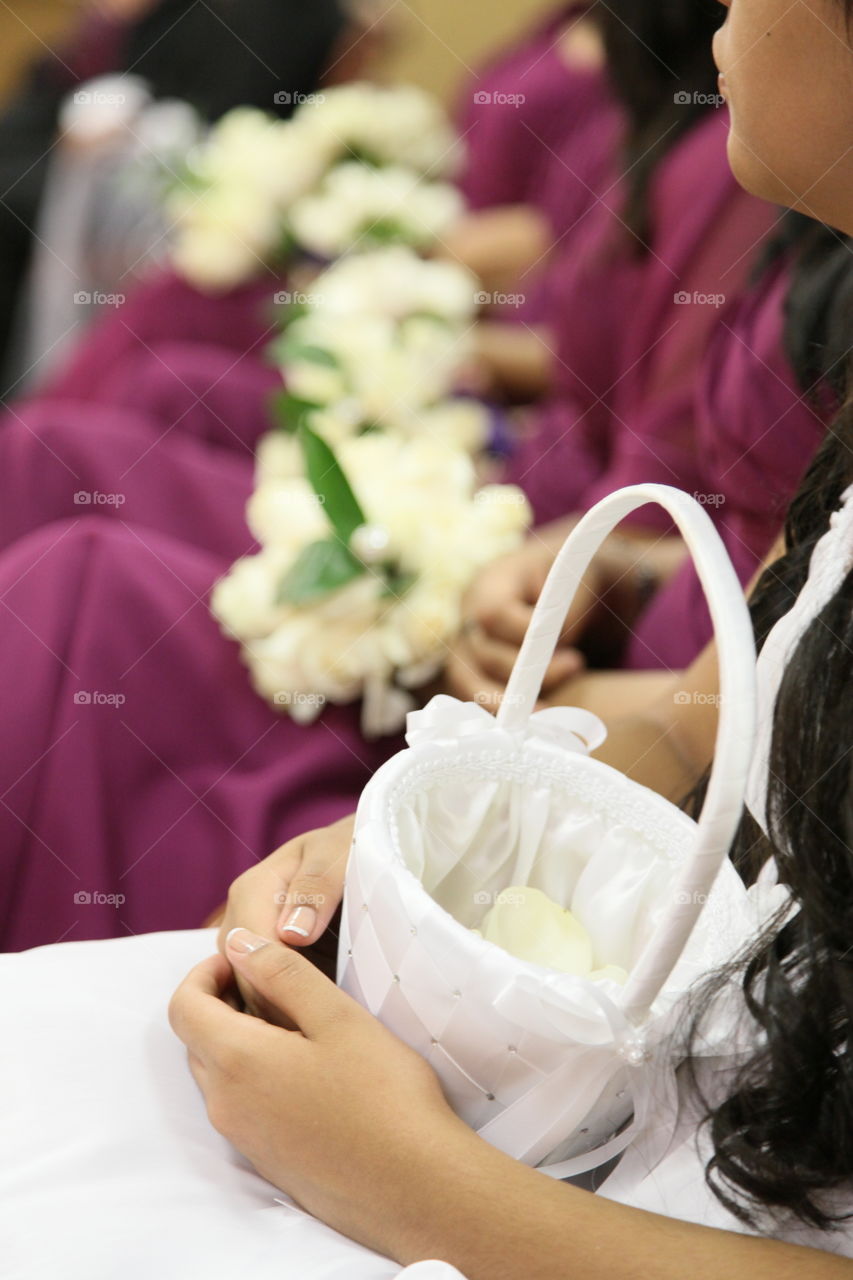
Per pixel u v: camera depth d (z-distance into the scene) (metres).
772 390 1.06
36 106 2.46
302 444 1.11
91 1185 0.58
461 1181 0.53
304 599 1.07
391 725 1.11
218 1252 0.55
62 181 2.32
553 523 1.57
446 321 1.52
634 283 1.43
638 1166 0.62
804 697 0.59
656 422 1.32
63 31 3.34
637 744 0.88
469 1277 0.53
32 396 2.38
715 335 1.16
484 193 2.22
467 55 3.21
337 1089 0.56
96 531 1.13
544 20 2.26
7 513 1.28
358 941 0.59
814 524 0.75
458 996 0.55
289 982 0.60
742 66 0.66
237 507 1.32
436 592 1.09
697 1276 0.51
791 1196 0.55
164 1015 0.70
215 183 1.66
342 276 1.53
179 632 1.10
